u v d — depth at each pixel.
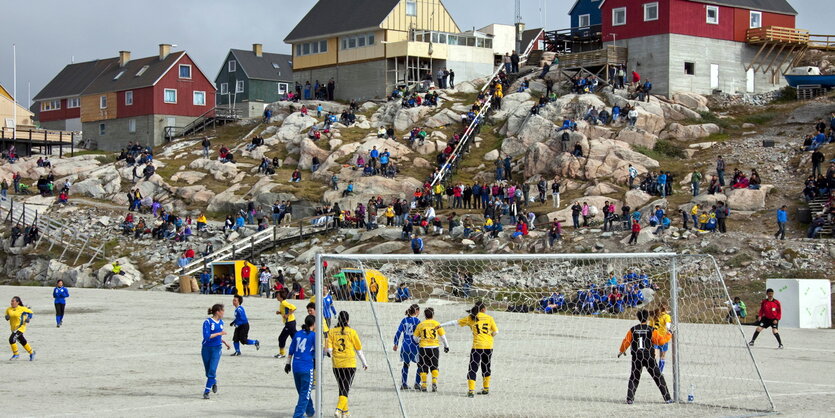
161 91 116.38
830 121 72.25
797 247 53.09
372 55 100.12
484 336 23.53
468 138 81.94
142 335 36.69
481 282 45.94
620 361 29.59
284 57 134.88
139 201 80.56
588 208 63.72
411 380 26.14
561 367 28.31
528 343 32.75
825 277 49.56
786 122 75.81
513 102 85.81
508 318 38.06
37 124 146.75
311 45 106.38
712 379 26.98
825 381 26.66
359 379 26.64
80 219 77.69
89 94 123.56
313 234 69.69
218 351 23.52
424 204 71.69
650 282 41.75
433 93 91.00
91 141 123.50
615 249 57.28
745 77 84.94
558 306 39.56
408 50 96.44
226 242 71.19
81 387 24.97
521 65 100.12
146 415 21.14
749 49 85.38
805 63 86.88
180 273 66.19
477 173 76.75
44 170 90.69
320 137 85.94
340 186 77.00
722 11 83.81
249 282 60.22
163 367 28.53
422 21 101.81
